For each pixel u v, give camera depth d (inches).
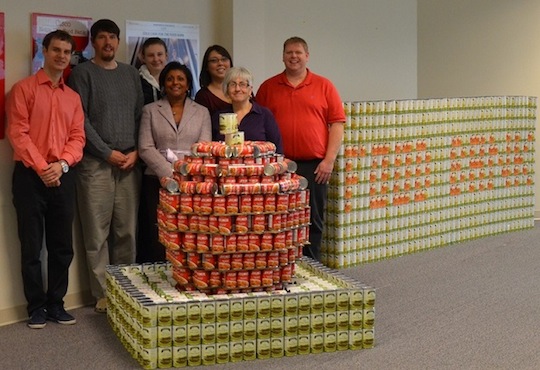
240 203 171.3
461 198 293.7
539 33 334.6
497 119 302.0
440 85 346.6
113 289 189.6
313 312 175.0
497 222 309.1
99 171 202.8
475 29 341.1
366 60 309.6
